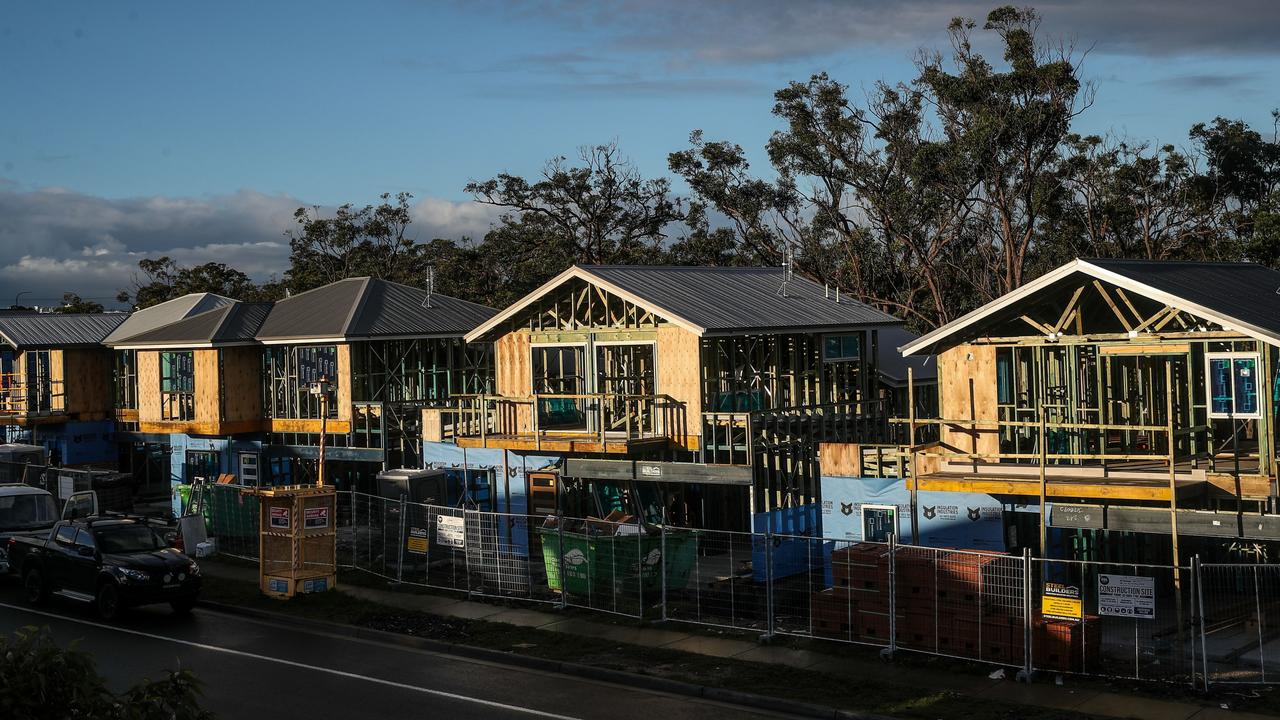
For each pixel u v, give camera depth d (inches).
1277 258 2066.9
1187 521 778.2
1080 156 2300.7
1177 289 879.7
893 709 652.7
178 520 1259.2
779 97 2516.0
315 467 1614.2
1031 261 2454.5
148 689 367.2
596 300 1251.8
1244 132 2388.0
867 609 788.0
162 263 3806.6
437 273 2977.4
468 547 1019.9
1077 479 859.4
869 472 992.9
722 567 1127.6
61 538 1032.2
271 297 3425.2
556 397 1187.9
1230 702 645.9
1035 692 677.9
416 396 1630.2
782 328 1210.0
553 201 2871.6
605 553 971.9
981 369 987.3
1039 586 906.1
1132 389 984.9
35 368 1911.9
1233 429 897.5
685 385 1165.7
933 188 2343.8
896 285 2578.7
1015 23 2165.4
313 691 722.8
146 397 1708.9
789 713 672.4
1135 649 746.2
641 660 781.3
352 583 1077.1
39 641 368.8
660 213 2874.0
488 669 787.4
